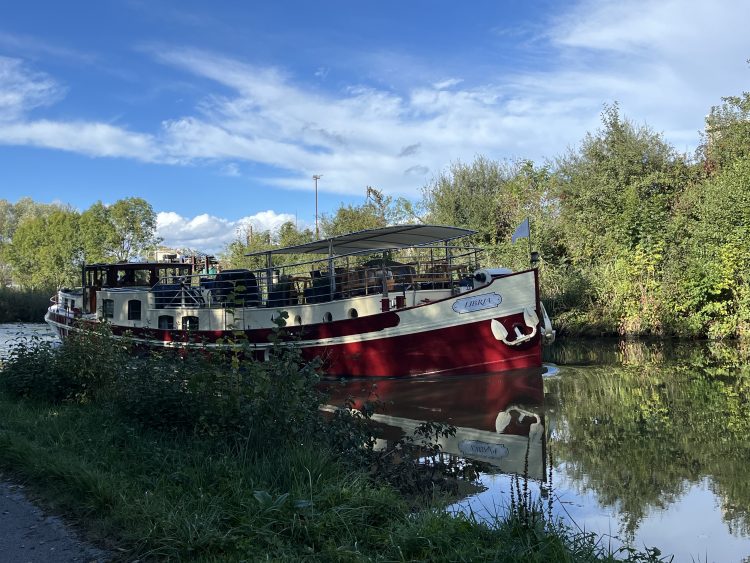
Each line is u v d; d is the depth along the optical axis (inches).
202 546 150.8
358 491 184.5
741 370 490.3
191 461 212.4
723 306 697.0
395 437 311.9
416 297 546.0
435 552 148.6
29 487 204.2
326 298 581.3
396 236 559.5
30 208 3580.2
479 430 325.1
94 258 2208.4
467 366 512.7
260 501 165.2
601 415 351.3
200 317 590.2
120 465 213.5
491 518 182.5
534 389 439.5
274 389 230.1
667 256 772.0
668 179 916.0
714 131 968.9
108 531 165.6
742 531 188.5
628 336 753.6
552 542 151.0
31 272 2378.2
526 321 504.7
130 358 341.4
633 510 206.7
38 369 346.6
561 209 1029.8
